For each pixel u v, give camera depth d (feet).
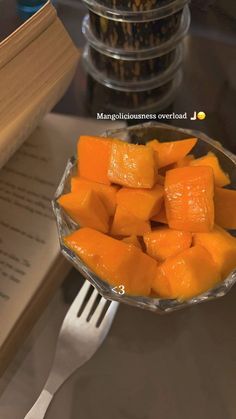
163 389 0.64
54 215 0.71
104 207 0.68
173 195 0.65
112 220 0.69
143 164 0.65
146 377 0.65
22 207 0.74
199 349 0.67
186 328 0.68
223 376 0.65
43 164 0.79
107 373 0.65
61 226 0.67
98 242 0.63
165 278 0.62
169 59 0.88
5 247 0.70
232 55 0.94
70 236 0.64
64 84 0.75
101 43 0.85
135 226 0.66
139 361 0.66
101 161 0.68
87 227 0.67
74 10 0.97
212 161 0.70
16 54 0.65
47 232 0.72
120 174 0.66
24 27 0.66
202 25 0.96
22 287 0.67
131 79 0.88
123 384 0.65
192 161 0.72
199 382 0.65
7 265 0.69
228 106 0.88
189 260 0.61
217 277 0.62
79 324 0.67
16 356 0.66
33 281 0.67
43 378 0.65
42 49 0.68
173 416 0.63
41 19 0.68
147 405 0.63
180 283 0.61
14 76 0.65
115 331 0.68
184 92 0.90
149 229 0.67
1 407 0.63
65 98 0.89
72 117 0.84
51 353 0.66
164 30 0.81
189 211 0.64
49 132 0.82
